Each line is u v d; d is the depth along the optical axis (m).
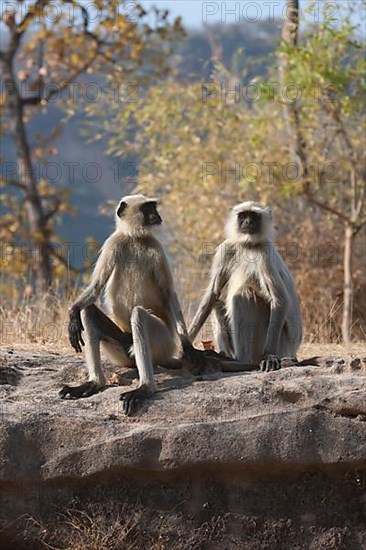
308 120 20.03
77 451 9.38
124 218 10.64
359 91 19.78
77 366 10.68
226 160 21.75
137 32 24.73
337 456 9.27
